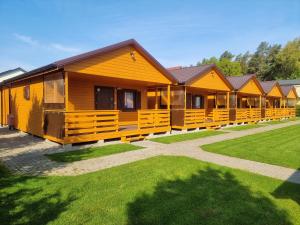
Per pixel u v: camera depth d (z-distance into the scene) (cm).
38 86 1210
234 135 1457
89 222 399
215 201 489
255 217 431
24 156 824
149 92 1781
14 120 1570
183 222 408
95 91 1338
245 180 619
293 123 2423
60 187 542
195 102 2048
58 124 1004
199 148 1028
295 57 6103
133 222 403
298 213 449
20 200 472
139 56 1265
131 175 634
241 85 2116
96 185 559
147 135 1318
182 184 578
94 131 1052
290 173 699
